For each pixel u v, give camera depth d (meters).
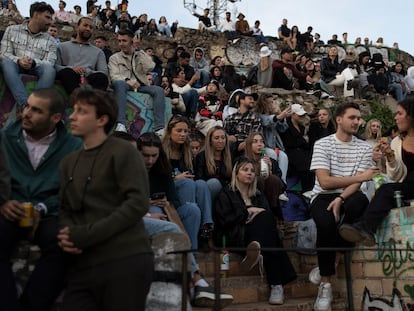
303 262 5.92
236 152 7.32
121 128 6.85
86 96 3.12
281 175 7.15
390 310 4.84
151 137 4.85
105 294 2.85
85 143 3.14
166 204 4.79
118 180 2.95
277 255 5.14
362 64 15.47
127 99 7.23
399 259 4.79
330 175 5.32
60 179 3.18
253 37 19.03
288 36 19.78
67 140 3.71
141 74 7.53
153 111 7.39
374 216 4.86
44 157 3.61
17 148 3.64
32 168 3.63
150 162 4.80
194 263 4.35
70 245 2.86
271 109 8.45
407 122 5.05
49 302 3.24
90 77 6.68
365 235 4.75
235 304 5.07
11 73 6.27
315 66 14.86
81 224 3.00
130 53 7.51
